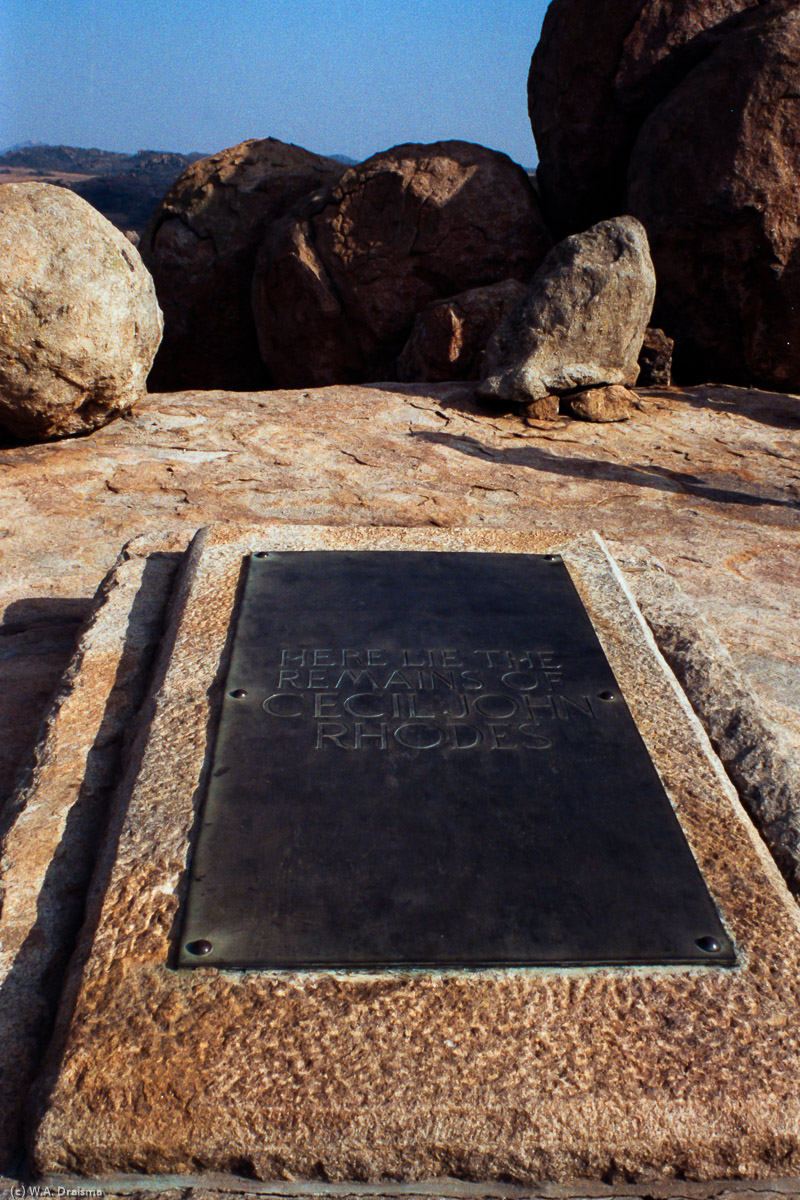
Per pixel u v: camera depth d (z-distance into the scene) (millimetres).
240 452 5262
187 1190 1354
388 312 8898
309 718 2102
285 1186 1359
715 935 1627
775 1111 1379
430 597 2621
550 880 1718
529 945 1595
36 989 1595
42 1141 1344
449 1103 1368
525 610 2578
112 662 2480
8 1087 1450
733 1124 1368
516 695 2215
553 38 8703
